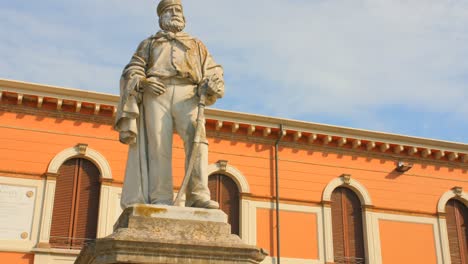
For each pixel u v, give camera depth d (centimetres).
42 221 1806
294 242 2062
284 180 2145
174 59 591
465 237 2297
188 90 588
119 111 579
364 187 2223
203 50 623
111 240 464
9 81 1889
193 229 499
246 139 2161
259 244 2022
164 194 559
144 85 577
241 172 2103
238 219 2050
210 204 531
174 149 1956
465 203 2353
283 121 2184
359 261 2128
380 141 2286
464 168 2394
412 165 2330
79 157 1931
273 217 2078
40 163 1873
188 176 548
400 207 2247
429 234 2245
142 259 465
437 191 2322
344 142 2247
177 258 472
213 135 2123
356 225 2183
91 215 1881
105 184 1903
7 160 1848
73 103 1959
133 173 569
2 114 1897
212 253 480
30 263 1758
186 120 579
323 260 2067
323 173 2202
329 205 2152
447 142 2364
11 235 1773
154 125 571
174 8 631
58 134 1927
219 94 589
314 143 2236
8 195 1809
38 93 1920
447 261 2219
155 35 615
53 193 1848
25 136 1892
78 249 1820
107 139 1967
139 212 502
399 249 2180
